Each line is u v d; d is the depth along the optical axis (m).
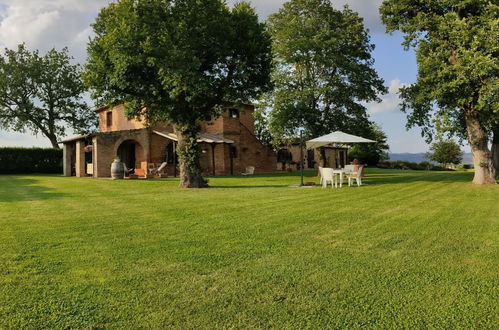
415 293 3.39
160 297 3.35
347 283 3.66
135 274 3.99
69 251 4.96
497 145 22.97
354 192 13.27
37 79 39.53
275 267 4.20
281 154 44.28
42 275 3.97
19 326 2.81
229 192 13.78
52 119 41.34
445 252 4.77
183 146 16.72
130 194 13.19
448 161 50.16
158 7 14.43
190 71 13.97
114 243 5.41
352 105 25.06
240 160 34.62
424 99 16.84
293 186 16.95
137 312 3.04
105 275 3.97
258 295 3.38
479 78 14.06
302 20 24.12
